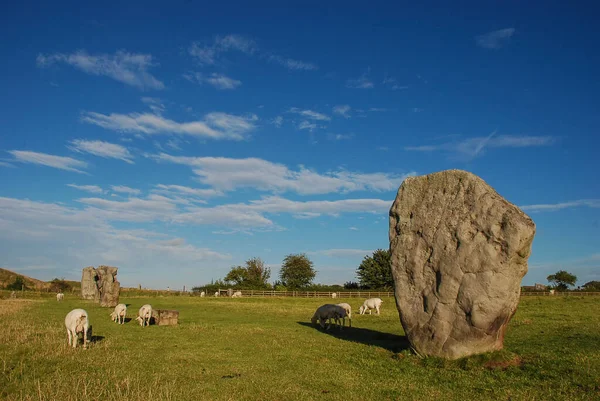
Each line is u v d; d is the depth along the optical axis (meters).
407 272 17.03
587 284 89.44
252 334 22.86
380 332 24.55
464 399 11.21
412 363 15.32
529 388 11.90
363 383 12.91
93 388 11.72
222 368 14.77
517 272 14.90
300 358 16.53
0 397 10.81
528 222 14.66
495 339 15.09
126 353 16.94
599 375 12.52
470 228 15.55
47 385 11.76
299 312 39.09
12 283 95.19
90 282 63.00
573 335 19.73
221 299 61.09
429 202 17.03
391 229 18.16
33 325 24.81
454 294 15.45
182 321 30.00
